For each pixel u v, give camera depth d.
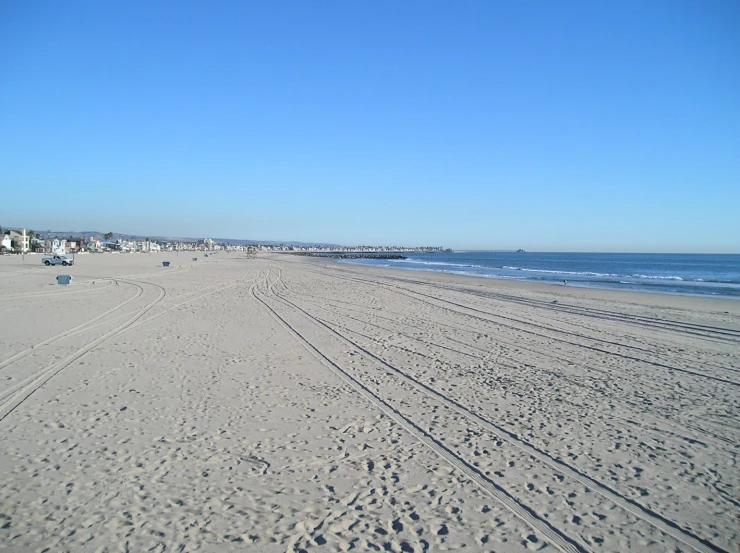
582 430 5.57
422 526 3.59
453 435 5.34
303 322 13.39
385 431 5.43
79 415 5.78
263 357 8.98
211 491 4.05
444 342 10.79
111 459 4.61
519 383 7.54
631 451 5.01
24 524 3.53
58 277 24.33
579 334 12.20
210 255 111.50
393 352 9.63
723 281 39.41
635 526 3.64
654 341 11.41
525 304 19.11
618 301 21.36
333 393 6.82
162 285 25.45
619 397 6.89
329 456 4.76
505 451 4.95
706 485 4.31
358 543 3.36
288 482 4.22
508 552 3.30
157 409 6.03
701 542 3.46
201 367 8.16
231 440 5.11
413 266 68.56
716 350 10.45
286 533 3.47
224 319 13.70
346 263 78.19
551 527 3.61
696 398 6.91
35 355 8.84
